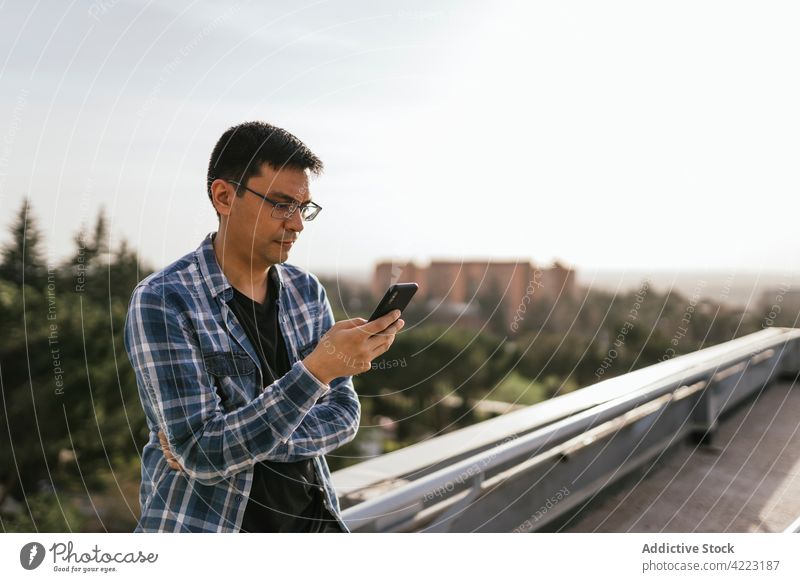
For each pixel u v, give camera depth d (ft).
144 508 2.94
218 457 2.57
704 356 7.79
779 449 7.14
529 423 5.51
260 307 3.11
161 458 2.92
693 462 6.91
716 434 7.73
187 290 2.81
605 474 5.96
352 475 4.50
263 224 2.86
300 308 3.32
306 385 2.59
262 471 2.92
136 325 2.64
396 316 2.70
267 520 2.94
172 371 2.62
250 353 2.90
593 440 5.72
